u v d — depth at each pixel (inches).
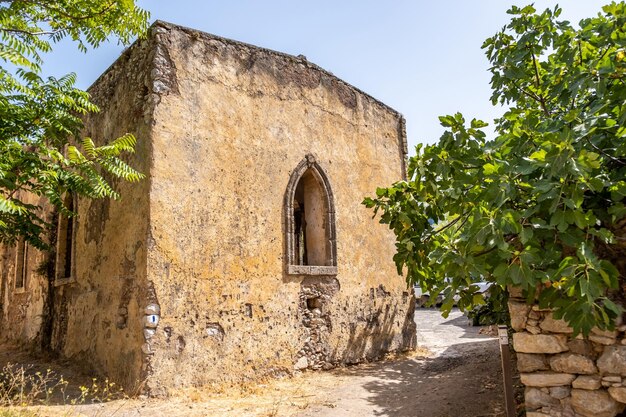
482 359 372.8
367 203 237.8
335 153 406.9
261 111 354.6
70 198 403.2
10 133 277.1
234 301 313.7
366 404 269.4
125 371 284.4
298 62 391.2
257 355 318.7
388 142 476.1
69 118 295.3
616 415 162.2
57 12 243.0
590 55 206.5
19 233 315.6
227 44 343.9
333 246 385.4
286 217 354.3
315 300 367.6
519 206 180.1
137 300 283.3
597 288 145.6
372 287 415.5
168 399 266.5
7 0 229.6
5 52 233.5
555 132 174.6
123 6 242.7
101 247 334.0
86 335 338.0
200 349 291.6
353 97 440.1
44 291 424.2
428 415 244.5
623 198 170.2
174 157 300.2
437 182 210.1
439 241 213.6
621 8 188.5
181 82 312.7
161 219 288.4
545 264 165.2
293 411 254.2
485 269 174.2
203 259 303.0
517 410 233.6
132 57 333.1
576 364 169.3
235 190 327.6
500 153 194.7
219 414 244.1
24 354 415.5
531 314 180.1
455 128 198.8
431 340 508.1
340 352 373.4
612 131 174.2
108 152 279.0
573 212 152.3
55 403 256.4
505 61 223.3
